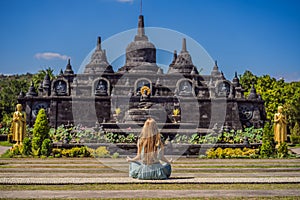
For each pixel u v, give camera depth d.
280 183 18.94
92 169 24.38
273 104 84.62
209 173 23.00
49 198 15.32
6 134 61.62
